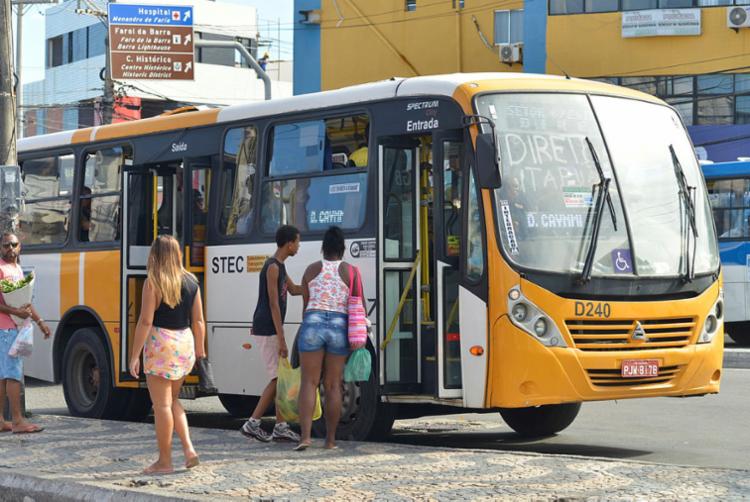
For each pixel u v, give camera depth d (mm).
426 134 11422
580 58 36656
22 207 14406
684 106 35719
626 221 11117
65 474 9828
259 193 13195
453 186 11109
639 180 11406
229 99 66375
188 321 9836
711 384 11500
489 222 10641
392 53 39531
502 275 10555
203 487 8969
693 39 35531
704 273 11508
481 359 10648
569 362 10531
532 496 8164
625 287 10898
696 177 12023
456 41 38344
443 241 11000
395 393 11414
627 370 10773
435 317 11008
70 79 66375
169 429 9750
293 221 12742
